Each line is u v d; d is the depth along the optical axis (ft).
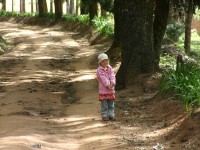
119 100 41.06
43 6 171.01
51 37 118.83
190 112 29.66
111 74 33.99
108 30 96.43
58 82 55.47
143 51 47.01
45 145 26.48
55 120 34.65
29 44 103.96
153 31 51.34
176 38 96.17
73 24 134.31
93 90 48.70
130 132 30.30
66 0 166.50
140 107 38.06
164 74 42.68
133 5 46.50
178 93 35.37
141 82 45.50
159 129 30.53
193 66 41.83
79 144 27.73
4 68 67.77
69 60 76.38
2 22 193.26
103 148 26.50
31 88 50.49
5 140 26.53
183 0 53.21
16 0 298.76
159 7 51.24
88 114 36.45
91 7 117.91
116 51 67.77
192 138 26.45
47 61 75.31
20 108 38.52
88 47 94.07
